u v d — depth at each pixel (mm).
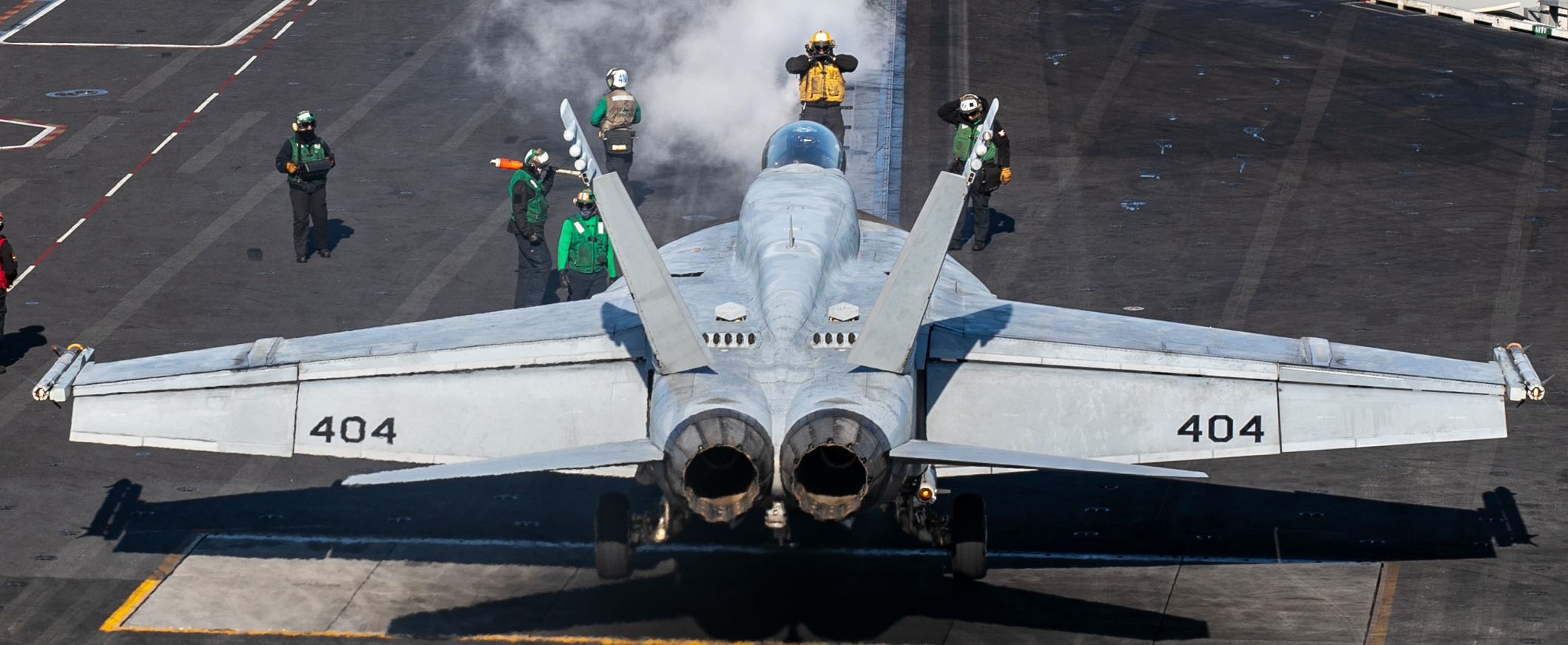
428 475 41719
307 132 88562
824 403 46500
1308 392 51125
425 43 133750
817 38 98750
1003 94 121000
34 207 98812
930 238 47781
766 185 63250
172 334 80688
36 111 116812
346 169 105875
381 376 52719
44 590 56500
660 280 48031
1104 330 54875
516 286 87250
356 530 61531
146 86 122500
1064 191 101625
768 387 48688
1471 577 56812
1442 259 89688
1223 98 119750
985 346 53344
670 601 55281
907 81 124188
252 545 60094
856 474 47281
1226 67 127125
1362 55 130375
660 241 92125
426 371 52812
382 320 82625
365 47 132125
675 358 48562
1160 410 52000
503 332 54875
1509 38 135625
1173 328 55156
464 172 105375
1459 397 49969
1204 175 104188
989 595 55688
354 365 52688
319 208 90188
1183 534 61000
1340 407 50875
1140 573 57688
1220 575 57469
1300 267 88750
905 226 94938
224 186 102875
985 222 91188
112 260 90688
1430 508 62531
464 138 111812
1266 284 86375
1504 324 80500
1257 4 146125
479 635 53219
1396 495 63812
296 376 52562
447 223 96688
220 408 52312
